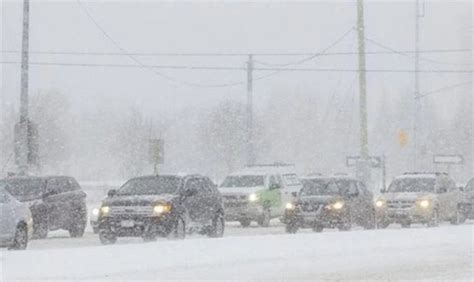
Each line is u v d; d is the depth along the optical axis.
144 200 45.34
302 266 31.05
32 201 52.00
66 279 26.58
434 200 62.28
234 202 65.94
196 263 30.66
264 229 63.03
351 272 29.91
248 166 74.62
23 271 27.88
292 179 71.38
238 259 31.98
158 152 65.31
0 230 40.78
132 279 26.81
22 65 65.81
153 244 35.06
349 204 58.06
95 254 31.75
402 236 40.78
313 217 57.00
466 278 28.77
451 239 40.59
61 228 54.06
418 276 29.17
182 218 46.28
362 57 72.38
